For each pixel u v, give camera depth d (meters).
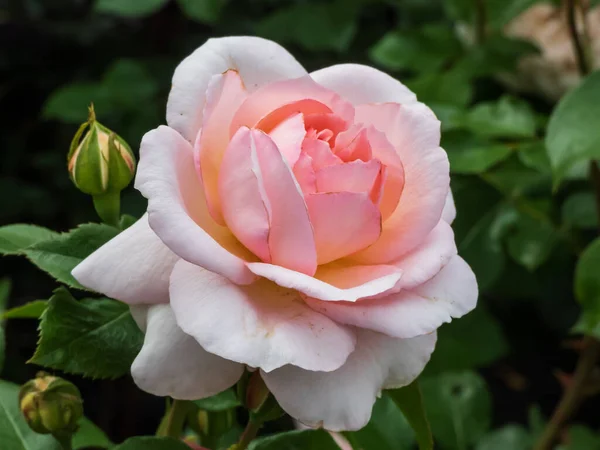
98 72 0.90
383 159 0.35
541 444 0.54
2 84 0.89
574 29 0.52
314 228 0.34
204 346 0.32
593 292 0.46
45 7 0.90
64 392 0.37
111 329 0.37
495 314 0.89
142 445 0.37
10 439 0.39
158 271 0.34
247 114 0.35
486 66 0.58
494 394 0.91
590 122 0.44
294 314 0.34
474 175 0.54
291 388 0.33
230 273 0.33
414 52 0.59
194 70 0.35
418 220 0.35
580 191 0.60
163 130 0.34
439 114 0.52
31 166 0.90
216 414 0.41
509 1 0.58
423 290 0.35
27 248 0.37
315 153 0.34
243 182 0.33
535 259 0.54
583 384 0.52
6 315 0.41
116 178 0.38
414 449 0.52
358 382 0.34
